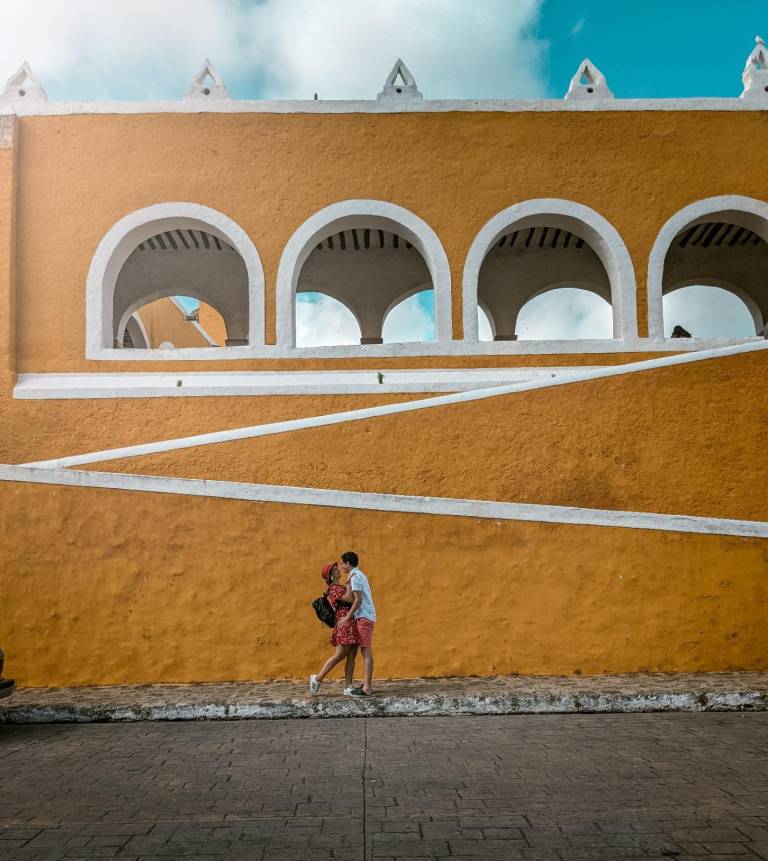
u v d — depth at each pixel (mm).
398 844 4004
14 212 11594
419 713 6934
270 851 3936
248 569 7949
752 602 8133
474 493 8484
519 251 15891
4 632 7875
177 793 4812
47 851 3951
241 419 10602
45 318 11516
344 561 7363
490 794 4727
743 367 8789
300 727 6551
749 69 12398
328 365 11406
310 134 12078
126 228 11766
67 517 8008
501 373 11273
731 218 12383
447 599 7984
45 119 11945
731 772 5113
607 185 12055
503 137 12117
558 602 8039
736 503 8555
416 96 12273
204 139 12016
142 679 7816
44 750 5875
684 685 7375
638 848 3910
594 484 8523
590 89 12336
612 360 11586
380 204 11961
